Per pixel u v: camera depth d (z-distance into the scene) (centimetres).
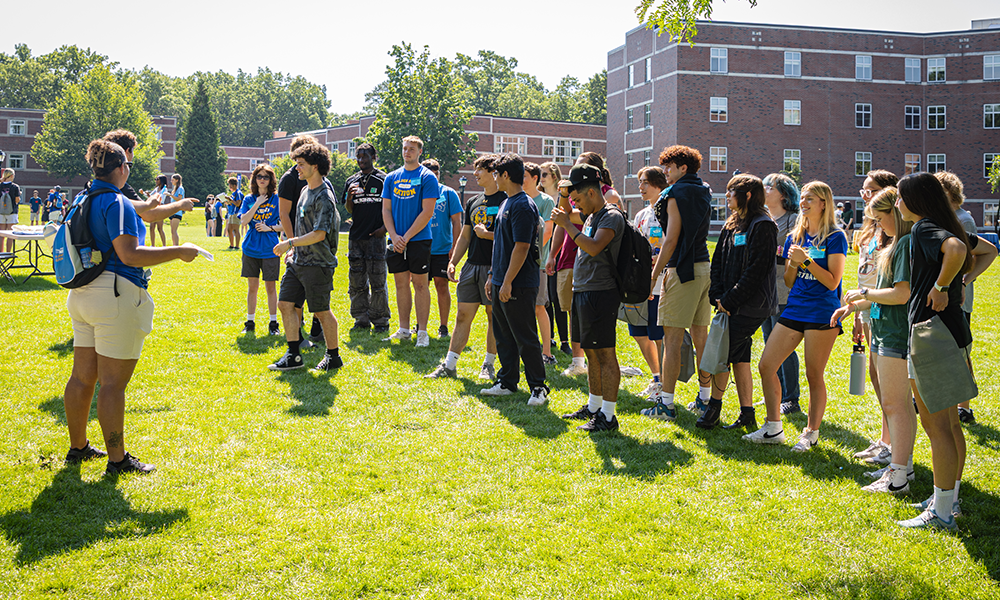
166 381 609
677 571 326
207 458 443
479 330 898
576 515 379
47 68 10331
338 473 427
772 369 495
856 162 4681
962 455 384
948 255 361
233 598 297
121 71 12469
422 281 783
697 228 536
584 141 6166
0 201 1400
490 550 340
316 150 650
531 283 585
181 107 12338
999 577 322
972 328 952
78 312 404
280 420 520
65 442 458
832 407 607
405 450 469
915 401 403
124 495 385
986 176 4647
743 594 307
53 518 357
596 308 513
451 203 834
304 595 300
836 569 328
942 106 4691
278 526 358
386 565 324
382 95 4819
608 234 503
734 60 4562
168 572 314
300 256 650
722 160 4575
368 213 852
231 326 843
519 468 442
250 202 828
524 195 582
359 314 878
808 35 4609
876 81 4675
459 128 4866
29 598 291
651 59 4809
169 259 405
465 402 588
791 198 601
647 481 427
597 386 545
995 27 4853
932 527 369
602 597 303
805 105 4625
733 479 432
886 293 406
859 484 432
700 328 580
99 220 397
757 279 489
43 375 604
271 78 13100
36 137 6775
